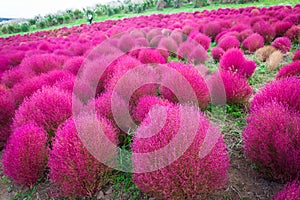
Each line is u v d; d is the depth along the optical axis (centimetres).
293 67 342
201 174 152
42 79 339
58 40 948
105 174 197
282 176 178
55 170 185
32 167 208
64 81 310
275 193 172
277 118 179
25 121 237
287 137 170
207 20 852
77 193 188
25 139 208
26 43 945
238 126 257
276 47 511
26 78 393
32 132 213
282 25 620
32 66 464
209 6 1666
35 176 212
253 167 200
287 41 511
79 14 2308
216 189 170
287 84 238
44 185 215
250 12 979
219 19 840
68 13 2378
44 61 468
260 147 181
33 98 250
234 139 238
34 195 207
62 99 245
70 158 176
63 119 234
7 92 326
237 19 792
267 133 179
